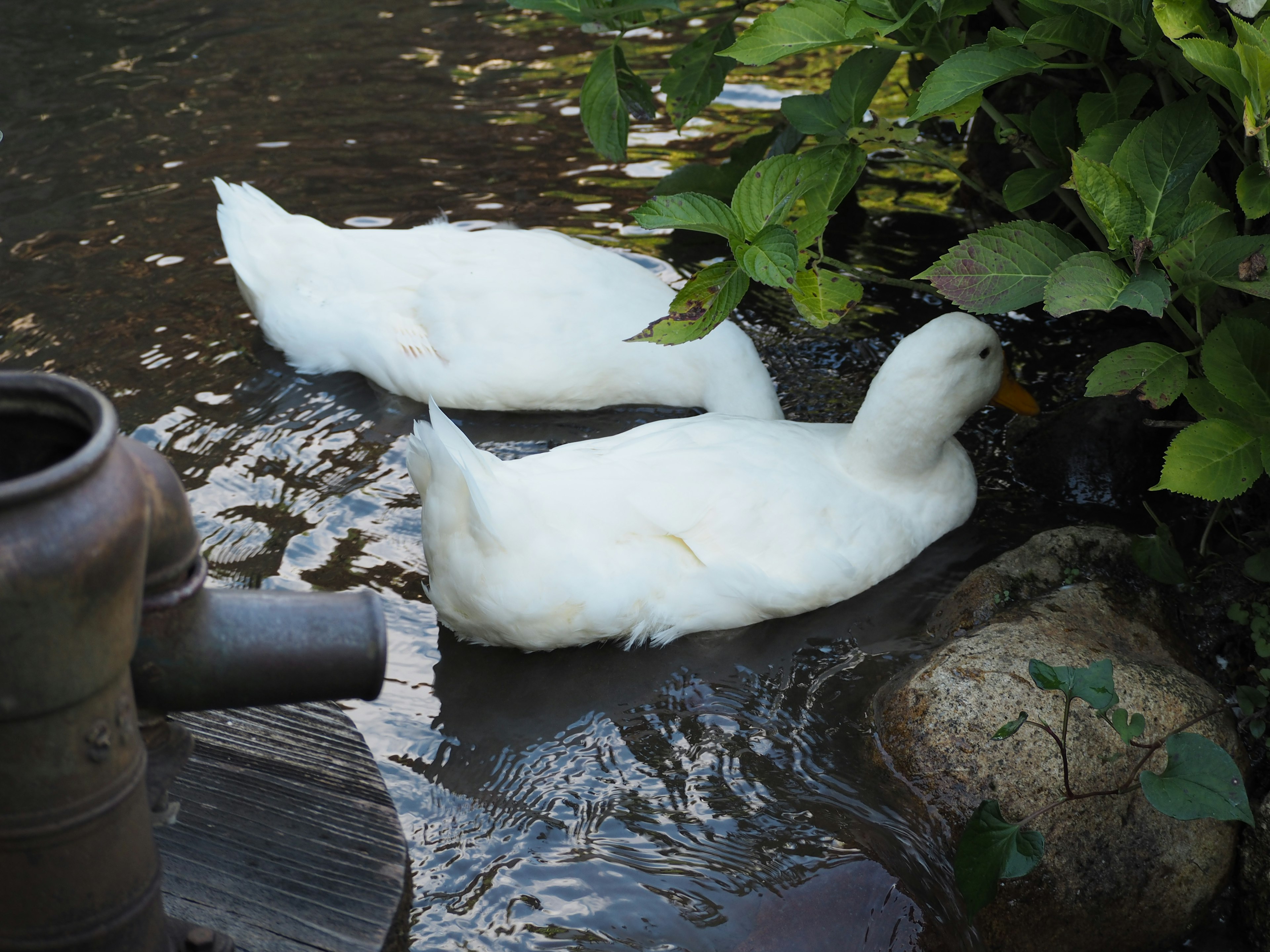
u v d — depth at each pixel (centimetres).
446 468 313
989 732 287
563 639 336
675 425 373
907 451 370
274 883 219
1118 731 251
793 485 356
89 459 142
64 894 159
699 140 616
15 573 135
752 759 299
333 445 416
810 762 298
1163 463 396
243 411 429
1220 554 362
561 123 630
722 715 315
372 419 434
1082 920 275
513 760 299
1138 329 453
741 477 352
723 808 284
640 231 536
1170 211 259
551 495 332
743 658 337
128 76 675
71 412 159
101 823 158
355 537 371
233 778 242
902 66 700
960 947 262
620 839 274
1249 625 336
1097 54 303
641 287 453
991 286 280
